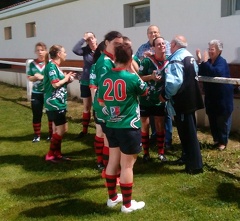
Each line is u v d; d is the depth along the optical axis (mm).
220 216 3625
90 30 10750
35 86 6355
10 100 10727
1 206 4098
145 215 3723
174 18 7852
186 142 4645
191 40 7520
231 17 6613
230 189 4203
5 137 6945
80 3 11016
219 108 5336
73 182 4672
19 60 15609
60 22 12195
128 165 3717
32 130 7379
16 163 5488
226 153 5336
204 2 7113
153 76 4648
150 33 5234
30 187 4574
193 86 4488
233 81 4766
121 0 9320
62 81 5152
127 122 3570
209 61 5352
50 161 5461
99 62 3953
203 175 4625
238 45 6555
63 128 5371
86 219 3713
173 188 4309
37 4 13102
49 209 3973
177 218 3643
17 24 15305
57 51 5176
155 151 5605
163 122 5121
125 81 3484
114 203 3953
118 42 3857
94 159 5512
